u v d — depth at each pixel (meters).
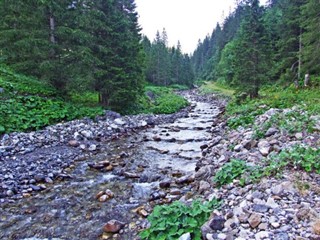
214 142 9.99
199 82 78.94
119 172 8.15
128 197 6.41
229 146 8.27
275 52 27.78
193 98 41.78
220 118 17.05
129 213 5.60
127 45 17.11
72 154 9.90
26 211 5.77
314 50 17.95
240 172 5.51
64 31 14.48
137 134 13.98
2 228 5.12
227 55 54.91
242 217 3.86
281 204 4.04
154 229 4.06
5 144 9.57
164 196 6.24
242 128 10.48
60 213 5.69
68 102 15.50
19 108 12.26
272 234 3.43
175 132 14.45
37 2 13.68
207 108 27.23
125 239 4.63
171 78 66.19
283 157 5.43
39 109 13.19
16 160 8.59
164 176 7.69
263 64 18.14
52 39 14.66
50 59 14.62
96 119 14.53
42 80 15.29
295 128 7.51
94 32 16.27
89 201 6.24
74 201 6.25
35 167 8.24
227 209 4.34
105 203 6.11
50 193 6.71
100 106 16.91
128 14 30.67
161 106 24.14
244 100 18.83
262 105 14.09
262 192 4.49
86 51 14.66
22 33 14.10
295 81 20.12
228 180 5.48
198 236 3.77
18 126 11.20
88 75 15.08
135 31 31.20
